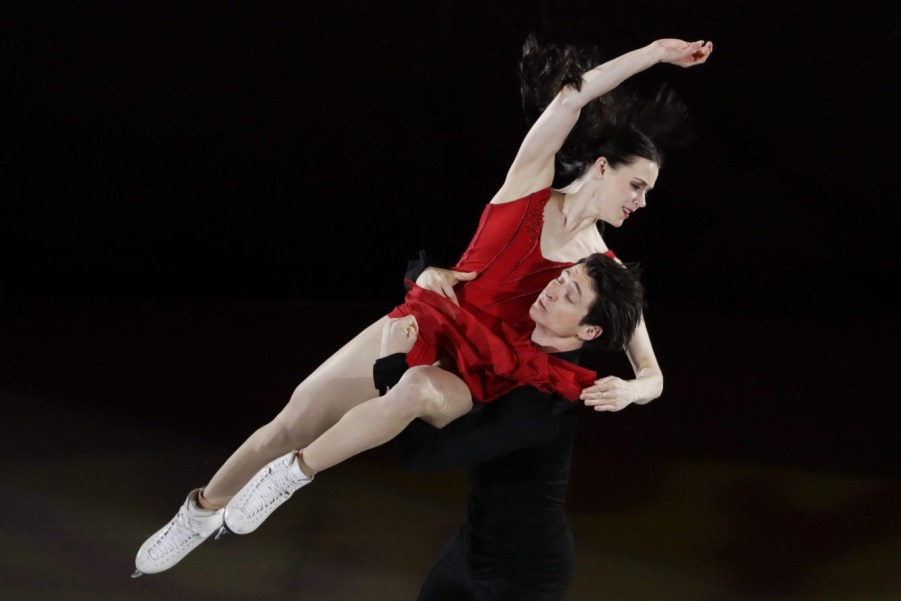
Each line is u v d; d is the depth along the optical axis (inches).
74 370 909.2
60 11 1048.8
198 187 1111.0
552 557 400.5
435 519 645.9
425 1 1071.0
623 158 431.8
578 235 447.8
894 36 1045.2
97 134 1083.3
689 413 862.5
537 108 456.8
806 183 1101.1
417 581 554.9
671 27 1061.8
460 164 1114.1
